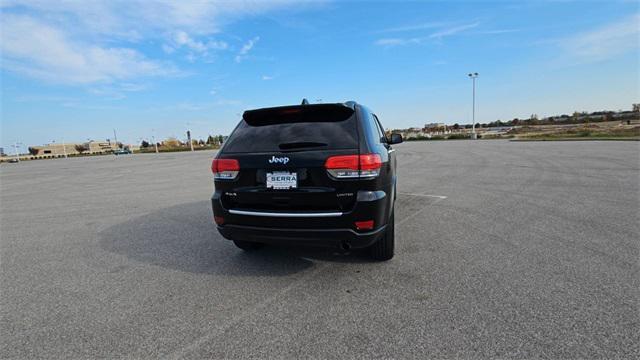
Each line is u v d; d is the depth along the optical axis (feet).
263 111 11.28
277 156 9.95
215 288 10.31
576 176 28.68
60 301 9.89
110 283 11.04
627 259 11.03
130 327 8.35
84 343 7.77
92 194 32.24
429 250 12.60
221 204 10.84
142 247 14.75
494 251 12.23
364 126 10.44
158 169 63.87
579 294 8.86
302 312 8.66
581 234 13.75
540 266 10.75
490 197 21.88
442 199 21.89
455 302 8.75
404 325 7.83
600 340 6.96
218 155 11.14
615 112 203.21
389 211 10.73
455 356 6.69
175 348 7.43
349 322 8.08
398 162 50.83
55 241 16.22
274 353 7.07
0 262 13.41
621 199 19.71
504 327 7.55
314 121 10.75
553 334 7.23
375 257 11.73
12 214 23.58
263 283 10.50
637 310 8.00
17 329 8.44
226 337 7.73
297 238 9.93
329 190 9.55
